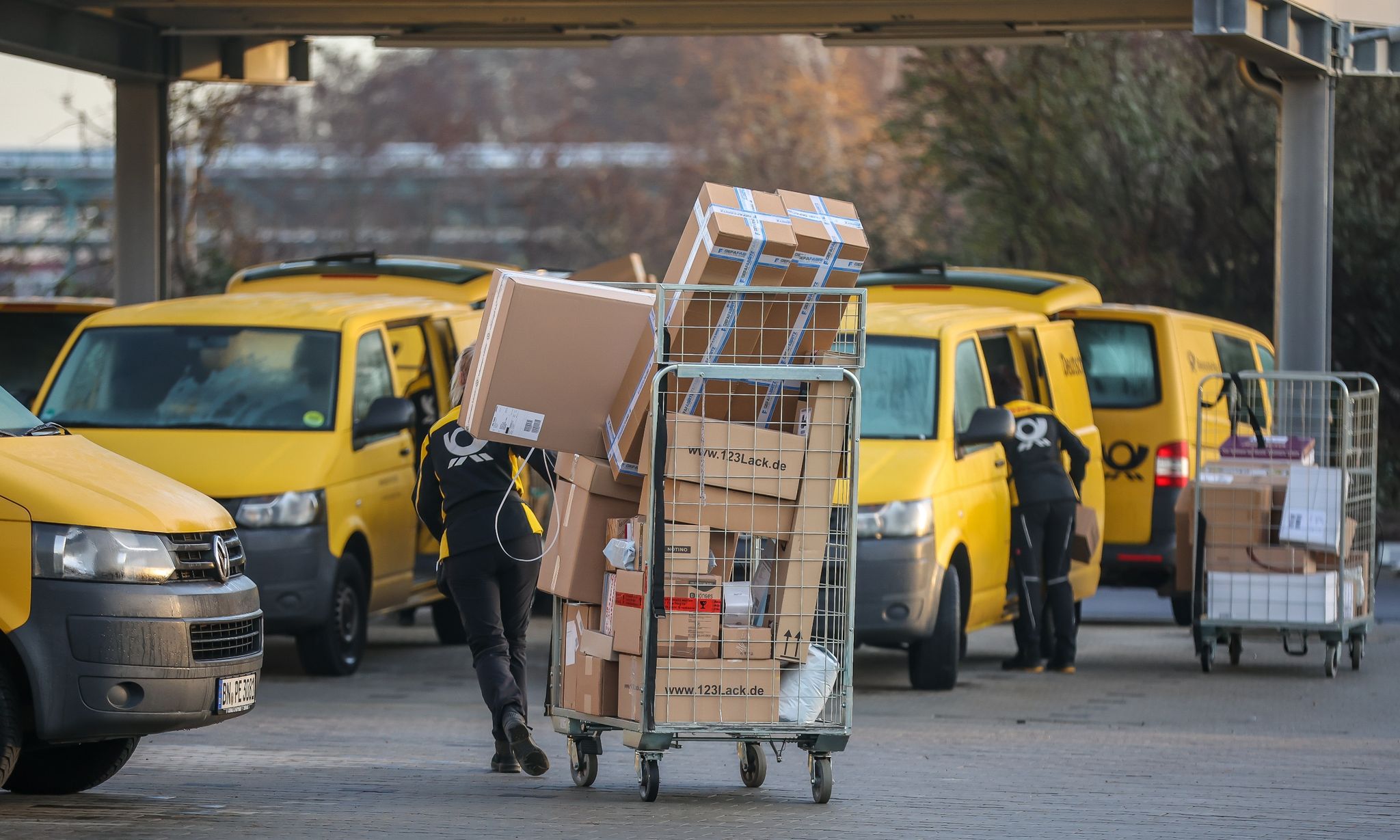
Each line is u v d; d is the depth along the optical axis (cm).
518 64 15275
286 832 1309
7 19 3359
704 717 1440
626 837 1296
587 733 1562
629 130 14162
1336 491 2500
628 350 1473
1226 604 2562
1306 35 3080
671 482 1431
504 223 13412
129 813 1401
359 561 2561
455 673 2609
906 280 2995
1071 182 5806
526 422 1480
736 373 1423
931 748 1869
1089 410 2830
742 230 1406
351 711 2184
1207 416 3042
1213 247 5628
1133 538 2922
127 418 2498
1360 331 5316
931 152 6109
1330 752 1856
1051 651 2698
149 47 3797
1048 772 1691
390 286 3069
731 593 1443
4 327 3250
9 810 1421
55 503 1401
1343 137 5178
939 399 2417
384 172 13262
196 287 6312
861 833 1333
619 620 1471
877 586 2255
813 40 12475
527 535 1634
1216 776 1672
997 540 2530
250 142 13825
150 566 1416
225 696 1461
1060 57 5809
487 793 1526
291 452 2433
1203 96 5547
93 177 6806
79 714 1385
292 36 3797
